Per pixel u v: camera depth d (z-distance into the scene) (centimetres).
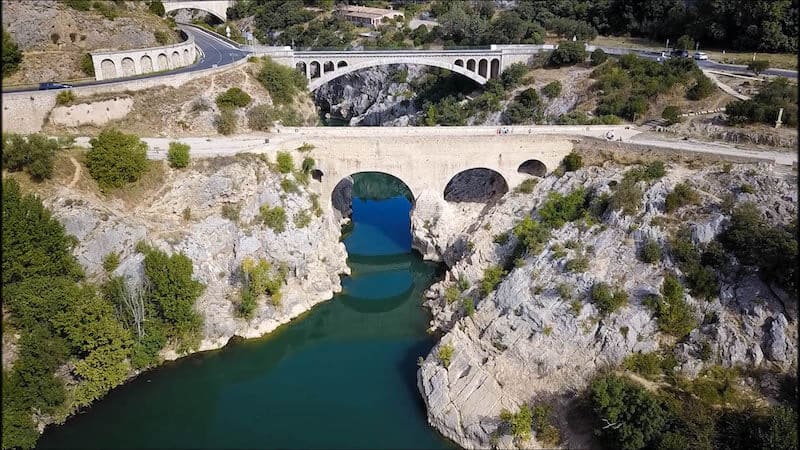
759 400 4278
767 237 4719
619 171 6444
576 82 9738
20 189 5122
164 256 5228
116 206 5591
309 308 6309
